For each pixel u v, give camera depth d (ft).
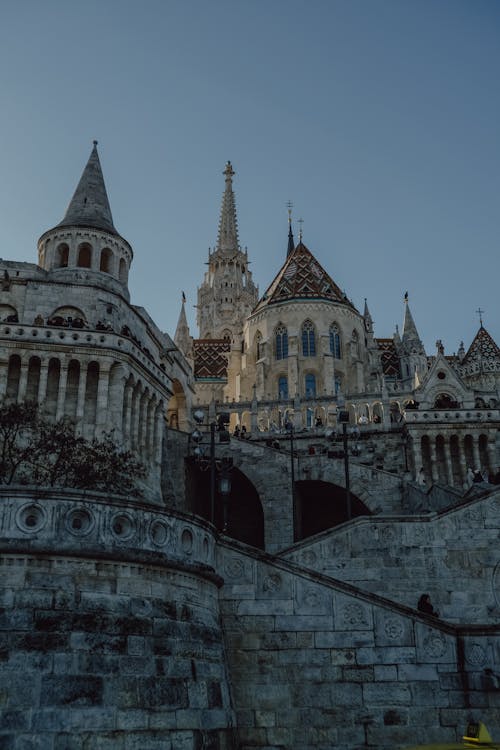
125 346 147.74
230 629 75.56
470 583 96.12
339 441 183.52
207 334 461.78
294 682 73.61
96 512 64.80
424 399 204.03
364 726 71.72
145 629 62.59
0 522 61.72
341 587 77.00
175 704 61.16
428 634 75.41
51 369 144.56
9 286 163.63
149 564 65.41
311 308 280.10
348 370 277.64
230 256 482.69
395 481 146.92
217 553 78.18
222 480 106.52
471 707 72.43
